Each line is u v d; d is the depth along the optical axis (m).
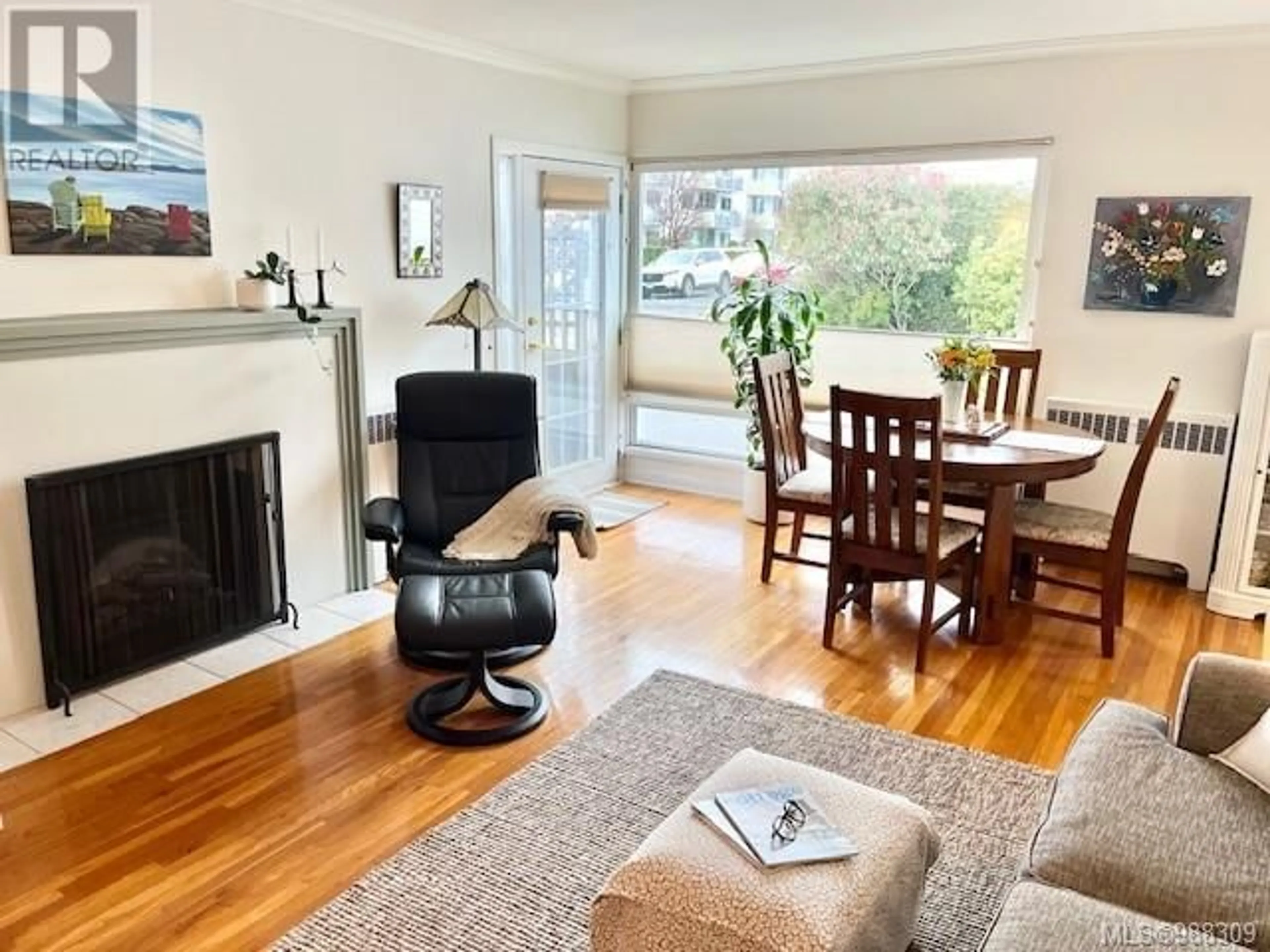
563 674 3.40
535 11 3.81
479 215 4.72
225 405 3.50
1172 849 1.73
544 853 2.38
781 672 3.44
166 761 2.79
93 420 3.10
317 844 2.42
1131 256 4.30
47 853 2.37
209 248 3.50
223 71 3.46
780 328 4.94
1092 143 4.33
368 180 4.11
